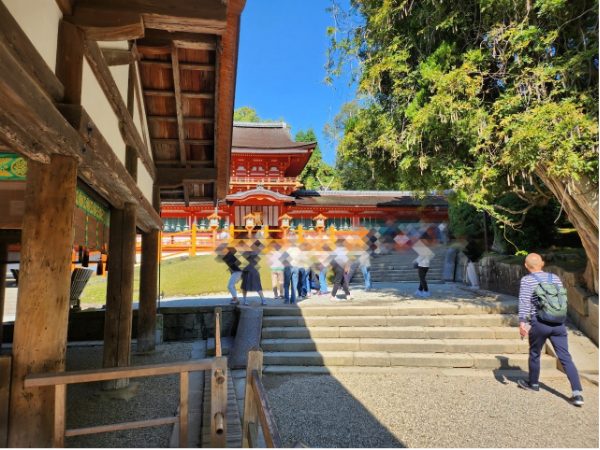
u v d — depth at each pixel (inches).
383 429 146.3
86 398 179.2
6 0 88.5
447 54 254.5
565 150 196.4
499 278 379.9
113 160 148.4
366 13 298.7
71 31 120.4
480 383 198.7
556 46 230.2
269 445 63.8
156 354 263.3
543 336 179.2
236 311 305.1
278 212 924.0
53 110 97.0
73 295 333.4
